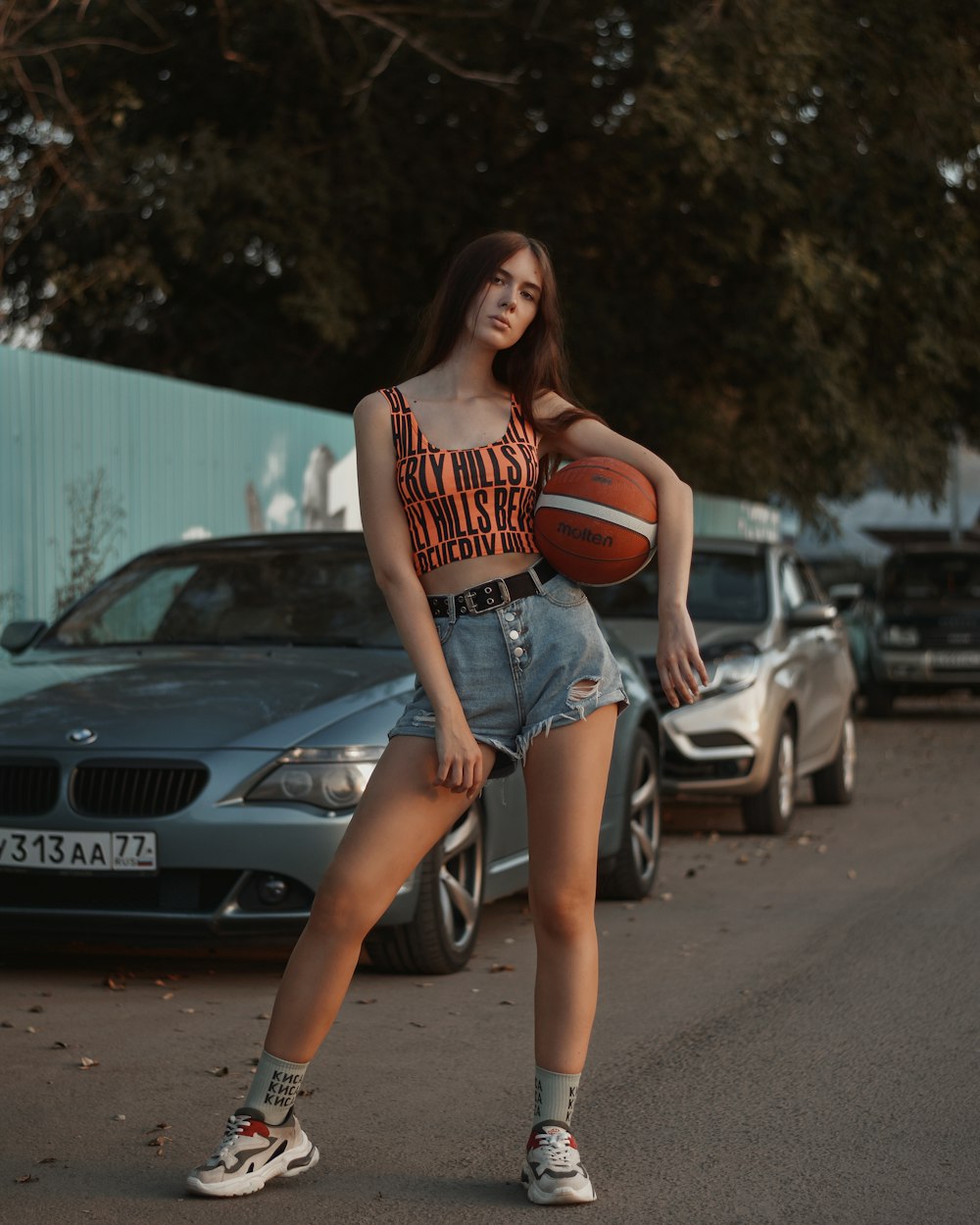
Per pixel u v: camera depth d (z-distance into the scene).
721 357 21.70
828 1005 5.44
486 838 6.05
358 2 19.23
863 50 19.39
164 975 5.82
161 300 21.38
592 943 3.61
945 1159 3.87
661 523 3.53
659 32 18.61
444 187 20.77
